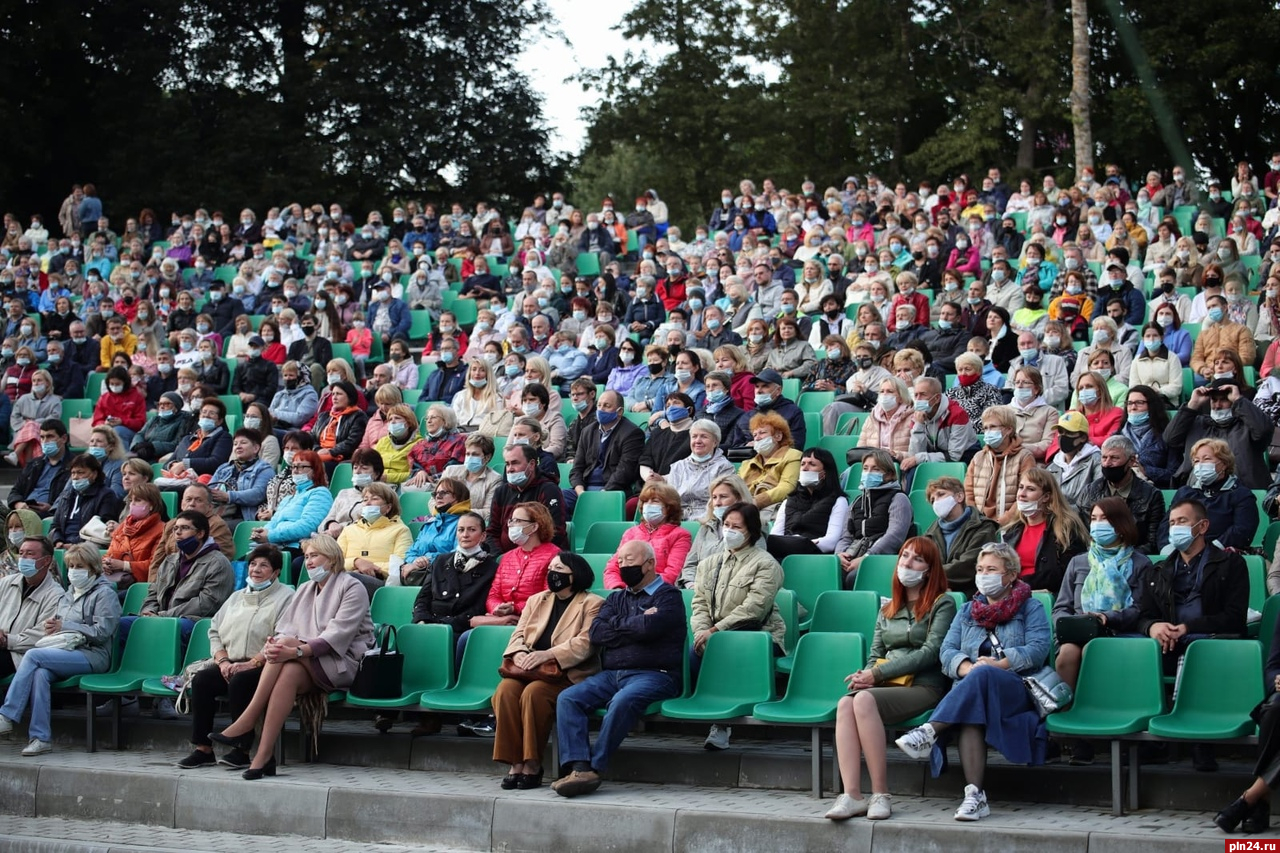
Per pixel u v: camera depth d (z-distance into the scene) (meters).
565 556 9.76
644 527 11.23
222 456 15.62
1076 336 17.70
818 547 11.42
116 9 40.03
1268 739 7.59
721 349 15.14
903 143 42.38
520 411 15.42
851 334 17.58
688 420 13.73
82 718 11.23
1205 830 7.61
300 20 43.31
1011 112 38.72
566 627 9.63
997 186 28.52
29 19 38.62
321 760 10.33
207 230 29.95
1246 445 12.16
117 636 11.40
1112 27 34.12
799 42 42.94
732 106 43.81
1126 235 22.56
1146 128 34.28
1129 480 10.79
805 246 24.62
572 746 9.08
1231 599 8.84
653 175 53.59
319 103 41.62
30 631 11.23
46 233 31.34
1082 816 8.04
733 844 8.20
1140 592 9.17
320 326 21.50
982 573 8.75
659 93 44.81
